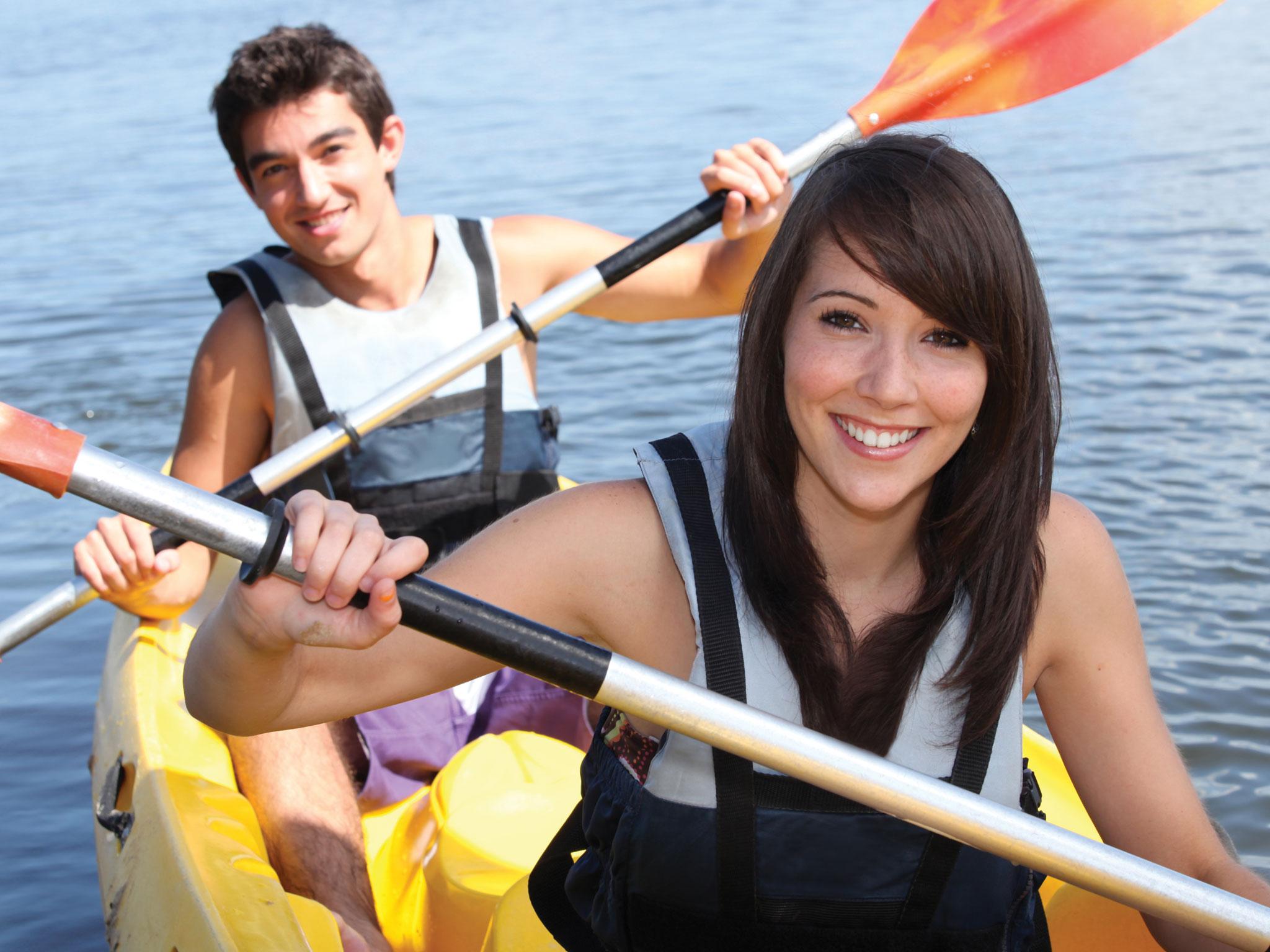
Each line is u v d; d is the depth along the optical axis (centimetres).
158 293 602
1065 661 137
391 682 124
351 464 227
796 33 1266
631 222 636
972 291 115
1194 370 421
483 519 232
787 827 123
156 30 1912
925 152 118
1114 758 136
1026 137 768
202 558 233
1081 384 418
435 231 245
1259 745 250
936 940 128
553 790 187
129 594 215
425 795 199
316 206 224
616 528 128
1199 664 275
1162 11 233
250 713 118
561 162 788
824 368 118
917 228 113
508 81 1147
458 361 218
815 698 125
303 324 232
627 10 1593
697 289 258
